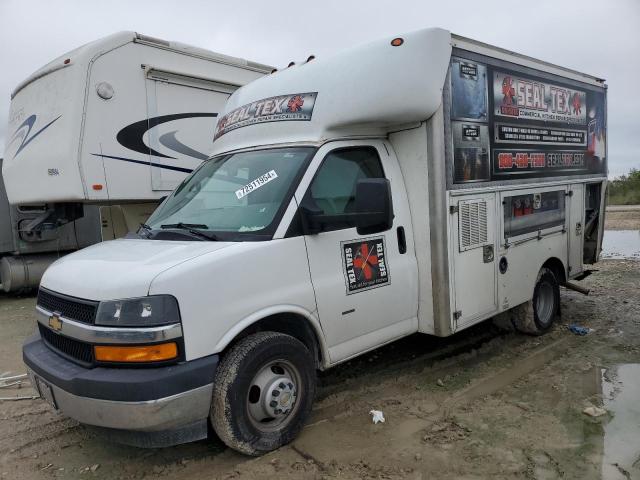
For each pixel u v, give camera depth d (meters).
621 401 4.38
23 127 8.09
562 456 3.55
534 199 5.82
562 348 5.76
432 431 3.94
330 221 3.79
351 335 4.15
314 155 4.05
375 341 4.36
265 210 3.85
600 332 6.32
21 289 9.59
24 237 9.48
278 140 4.39
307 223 3.84
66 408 3.29
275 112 4.50
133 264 3.38
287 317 3.80
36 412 4.51
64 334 3.40
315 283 3.86
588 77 6.96
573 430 3.90
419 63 4.18
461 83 4.73
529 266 5.79
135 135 7.70
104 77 7.35
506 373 5.08
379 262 4.32
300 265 3.78
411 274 4.57
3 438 4.06
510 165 5.42
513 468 3.42
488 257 5.11
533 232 5.83
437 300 4.57
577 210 6.73
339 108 4.14
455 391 4.68
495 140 5.18
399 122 4.45
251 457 3.63
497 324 6.27
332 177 4.13
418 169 4.55
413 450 3.68
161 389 3.07
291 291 3.71
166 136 8.07
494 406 4.35
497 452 3.62
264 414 3.63
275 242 3.66
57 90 7.36
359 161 4.37
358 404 4.45
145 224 4.52
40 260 9.70
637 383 4.75
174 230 4.02
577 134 6.69
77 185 7.16
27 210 9.41
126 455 3.77
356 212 3.78
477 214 4.93
